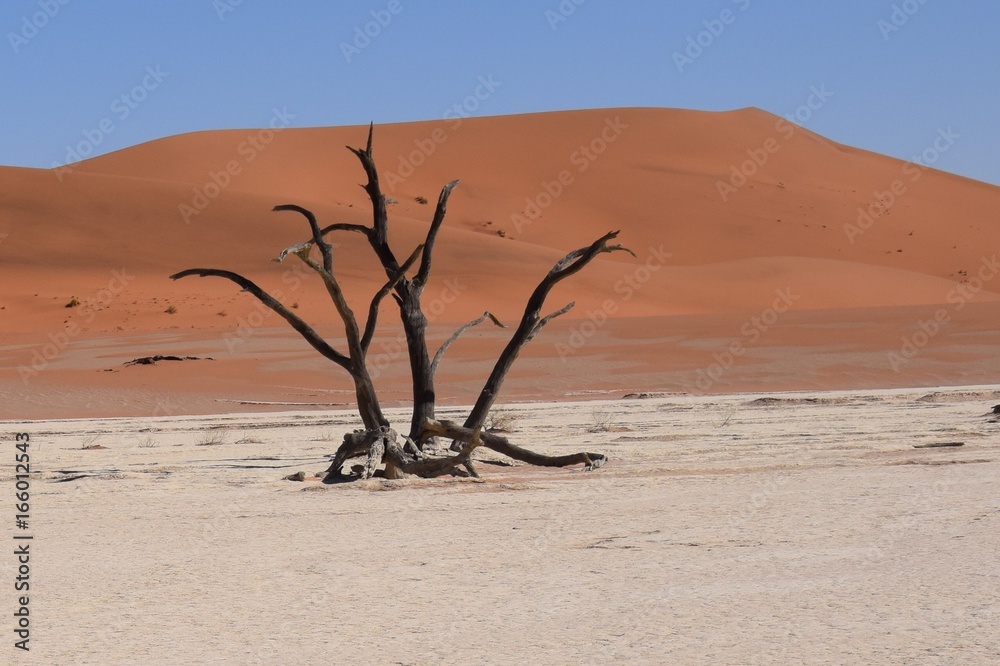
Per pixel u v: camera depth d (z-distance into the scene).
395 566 9.73
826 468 16.39
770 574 8.92
